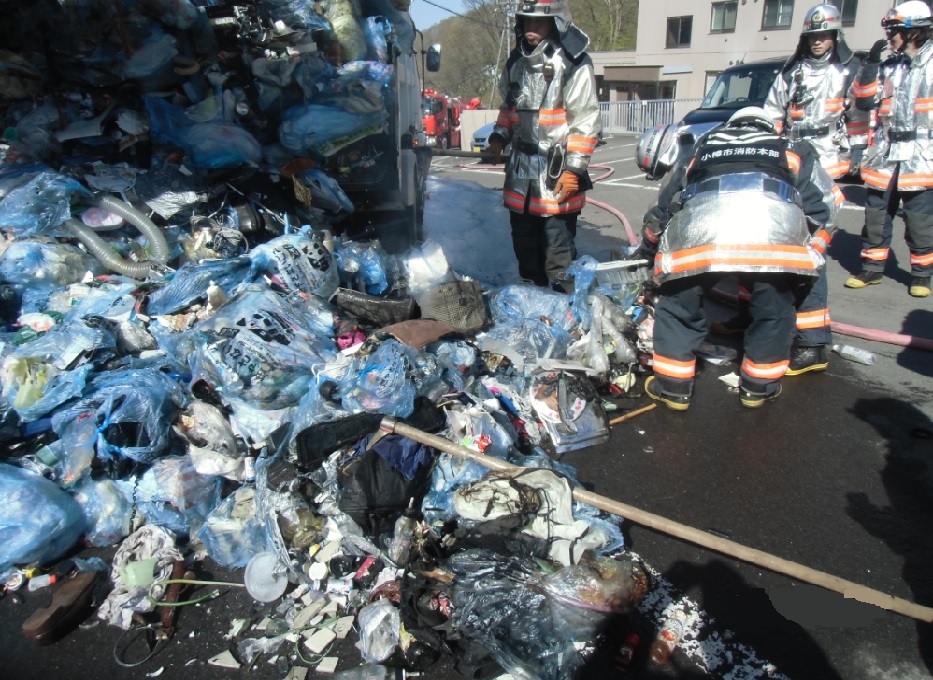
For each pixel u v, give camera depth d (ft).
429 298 13.16
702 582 8.04
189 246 13.32
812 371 13.10
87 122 13.44
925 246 16.39
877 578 8.00
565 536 7.78
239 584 8.18
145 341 11.07
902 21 15.23
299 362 10.25
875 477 9.88
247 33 14.15
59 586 8.08
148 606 7.77
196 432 9.48
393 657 6.95
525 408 11.06
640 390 12.57
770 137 11.02
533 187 15.15
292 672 6.95
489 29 140.77
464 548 7.60
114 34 12.88
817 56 17.38
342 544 8.20
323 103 14.55
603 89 100.48
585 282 13.69
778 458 10.43
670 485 9.86
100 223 12.94
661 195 12.46
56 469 9.25
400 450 8.46
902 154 16.02
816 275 10.82
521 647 6.73
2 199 12.31
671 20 91.86
